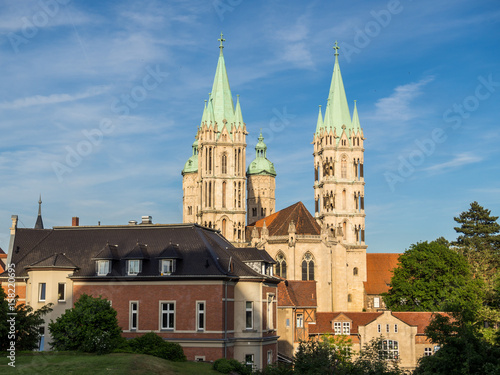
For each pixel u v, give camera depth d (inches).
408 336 4800.7
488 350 2247.8
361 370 2306.8
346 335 4564.5
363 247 7588.6
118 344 2655.0
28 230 3474.4
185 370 2431.1
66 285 3144.7
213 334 2960.1
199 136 7642.7
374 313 4982.8
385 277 7578.7
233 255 3341.5
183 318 2999.5
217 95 7682.1
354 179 7800.2
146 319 3038.9
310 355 2385.6
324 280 6279.5
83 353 2522.1
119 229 3353.8
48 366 2234.3
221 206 7406.5
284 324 4537.4
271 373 2532.0
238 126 7544.3
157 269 3090.6
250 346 3110.2
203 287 3002.0
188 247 3147.1
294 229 6284.5
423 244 5836.6
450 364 2230.6
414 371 2426.2
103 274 3142.2
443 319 2409.0
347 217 7691.9
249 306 3166.8
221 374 2517.2
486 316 4269.2
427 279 5639.8
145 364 2335.1
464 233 7465.6
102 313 2632.9
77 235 3368.6
